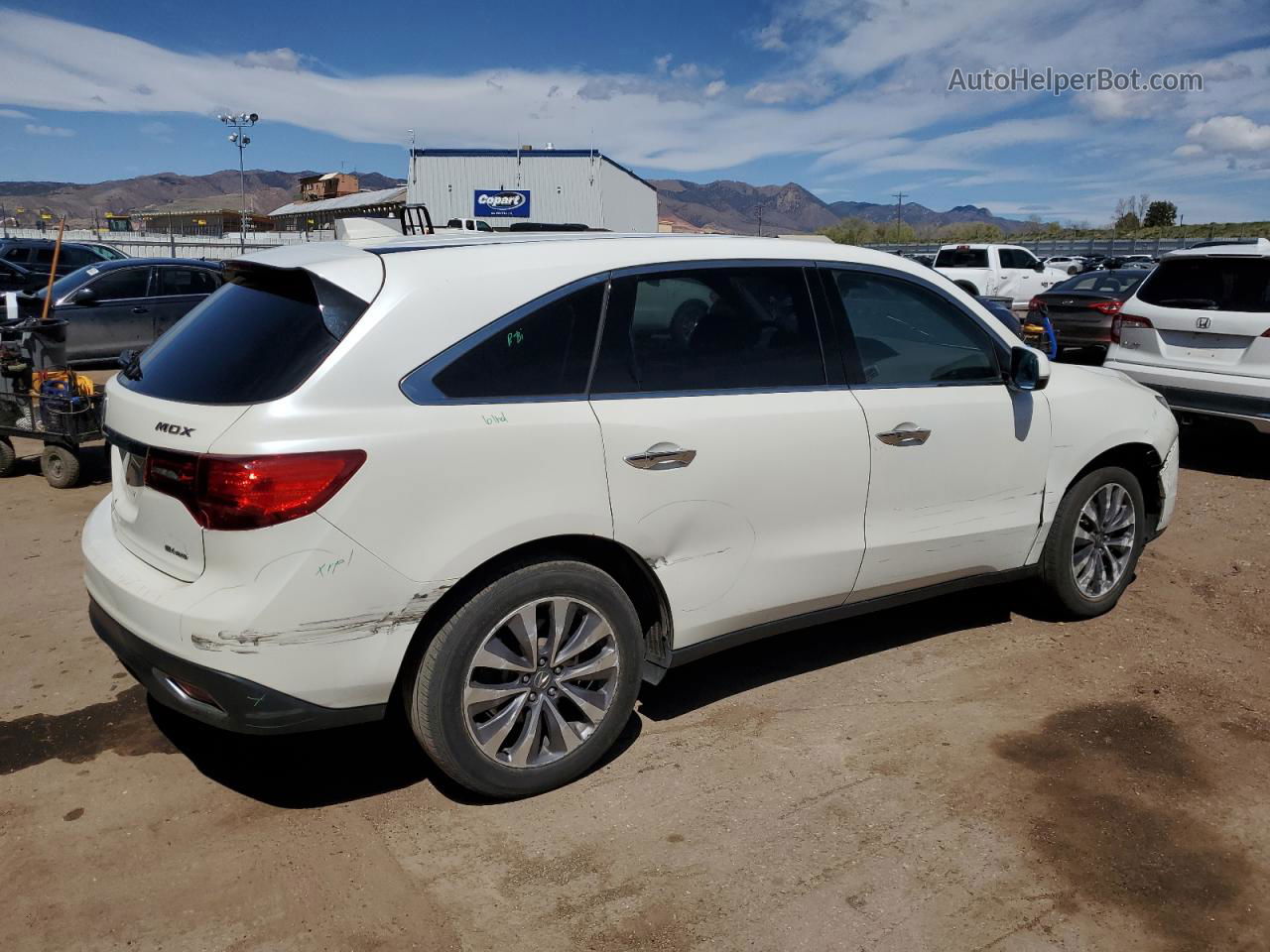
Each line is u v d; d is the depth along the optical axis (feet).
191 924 8.09
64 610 14.90
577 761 10.13
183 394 9.04
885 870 8.89
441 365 8.98
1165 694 12.50
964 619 15.07
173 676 8.69
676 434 10.08
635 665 10.35
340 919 8.18
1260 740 11.36
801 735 11.38
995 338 13.14
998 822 9.66
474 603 9.14
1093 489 14.21
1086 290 45.60
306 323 8.91
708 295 10.79
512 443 9.09
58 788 10.11
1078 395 13.94
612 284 10.09
